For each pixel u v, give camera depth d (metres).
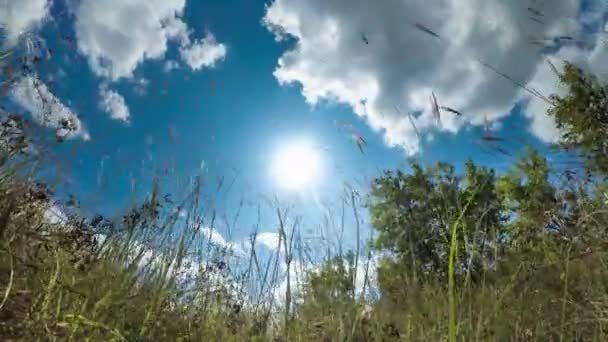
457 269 3.06
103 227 3.19
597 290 3.23
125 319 2.67
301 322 3.54
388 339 3.24
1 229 1.97
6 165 2.42
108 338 2.34
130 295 2.83
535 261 3.38
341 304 3.42
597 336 3.08
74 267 2.56
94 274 2.62
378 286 3.44
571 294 3.27
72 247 2.82
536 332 3.06
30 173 2.53
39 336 1.96
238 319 3.73
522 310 3.15
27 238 2.22
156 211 3.39
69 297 2.46
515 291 3.22
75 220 3.05
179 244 3.40
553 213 3.53
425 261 3.08
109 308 2.54
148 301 2.98
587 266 3.28
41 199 2.59
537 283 3.28
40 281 2.21
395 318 3.30
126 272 2.97
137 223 3.27
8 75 2.56
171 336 3.04
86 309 2.46
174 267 3.33
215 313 3.67
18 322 1.92
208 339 3.42
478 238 3.01
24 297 2.00
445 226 2.96
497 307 2.99
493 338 2.90
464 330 2.85
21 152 2.50
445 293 3.09
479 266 3.05
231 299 3.79
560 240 3.49
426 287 3.17
